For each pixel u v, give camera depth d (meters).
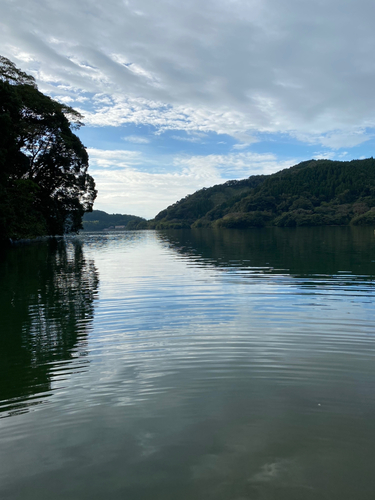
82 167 42.56
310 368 4.99
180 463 2.97
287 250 26.05
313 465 2.92
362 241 34.12
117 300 9.70
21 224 28.66
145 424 3.58
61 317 7.98
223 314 8.09
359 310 8.30
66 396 4.23
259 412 3.78
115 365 5.19
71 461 3.02
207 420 3.63
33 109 33.97
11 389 4.45
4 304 9.31
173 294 10.44
